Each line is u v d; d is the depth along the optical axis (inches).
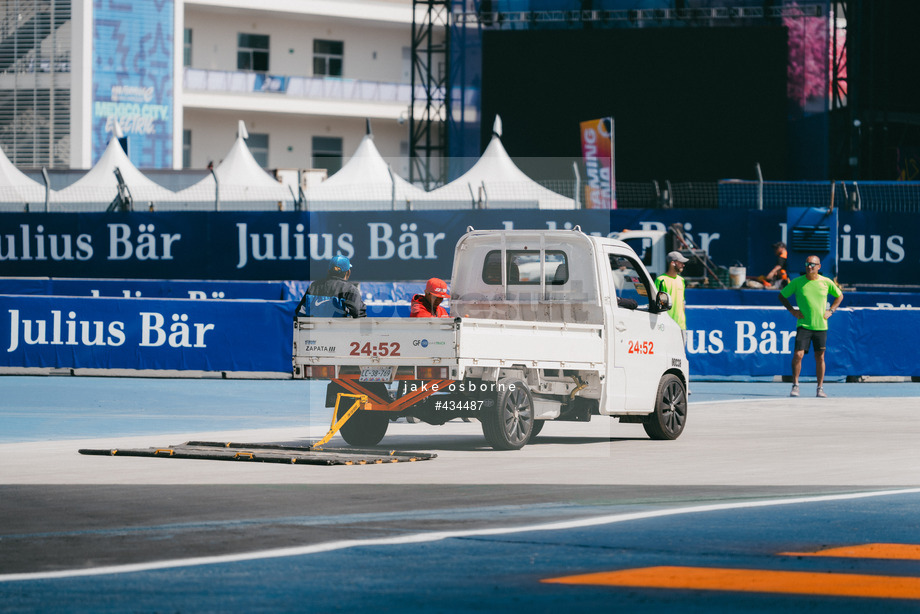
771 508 564.1
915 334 1466.5
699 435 925.8
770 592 391.2
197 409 1125.1
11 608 371.6
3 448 824.9
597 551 461.1
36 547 469.1
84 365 1496.1
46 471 700.7
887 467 724.7
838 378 1478.8
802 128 2832.2
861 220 1795.0
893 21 2731.3
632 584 403.2
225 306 1478.8
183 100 3678.6
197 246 1843.0
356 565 435.2
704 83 2780.5
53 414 1075.9
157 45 3280.0
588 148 2166.6
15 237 1881.2
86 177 2269.9
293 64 3929.6
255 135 3892.7
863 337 1466.5
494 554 454.9
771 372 1471.5
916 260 1796.3
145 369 1488.7
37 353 1499.8
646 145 2805.1
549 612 366.6
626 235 1760.6
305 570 426.3
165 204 2201.0
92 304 1497.3
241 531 503.5
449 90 3056.1
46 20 3189.0
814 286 1256.8
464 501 586.6
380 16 3919.8
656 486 641.0
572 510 559.8
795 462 750.5
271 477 674.8
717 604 375.9
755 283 1712.6
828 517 539.2
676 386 909.2
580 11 2898.6
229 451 778.8
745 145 2778.1
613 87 2812.5
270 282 1631.4
